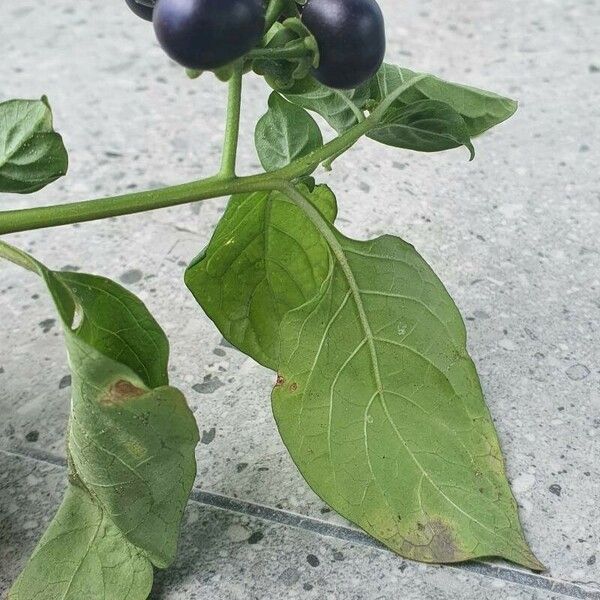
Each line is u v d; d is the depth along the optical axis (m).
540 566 0.13
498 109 0.15
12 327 0.18
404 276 0.14
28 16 0.29
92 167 0.23
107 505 0.12
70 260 0.20
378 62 0.12
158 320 0.18
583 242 0.20
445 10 0.28
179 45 0.10
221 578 0.14
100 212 0.13
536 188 0.21
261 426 0.16
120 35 0.28
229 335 0.15
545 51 0.26
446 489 0.14
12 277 0.20
